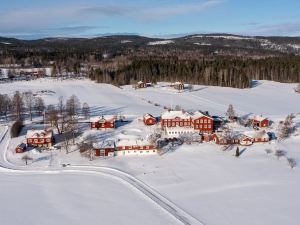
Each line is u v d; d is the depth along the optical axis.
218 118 124.00
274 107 160.00
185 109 151.38
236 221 62.88
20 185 78.44
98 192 74.62
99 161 91.38
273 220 63.12
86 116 133.12
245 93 199.00
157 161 91.12
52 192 75.00
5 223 63.31
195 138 103.19
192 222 62.62
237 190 74.56
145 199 71.25
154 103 166.12
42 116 134.62
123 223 62.62
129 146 95.31
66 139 101.00
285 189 74.88
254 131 105.62
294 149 99.19
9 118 131.62
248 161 90.44
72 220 63.94
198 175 82.38
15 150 97.81
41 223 63.19
